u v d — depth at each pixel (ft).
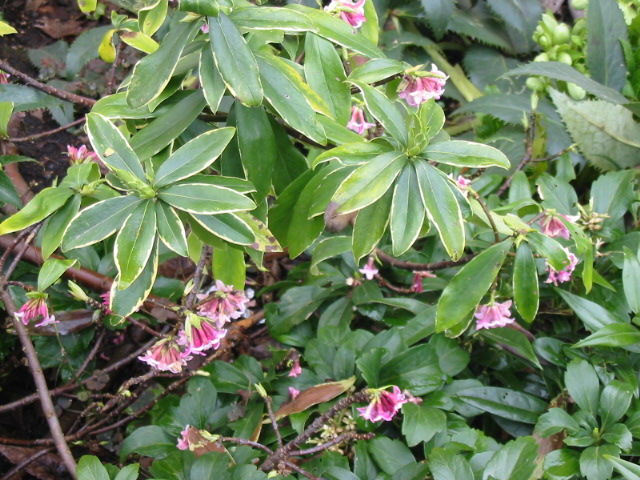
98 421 2.66
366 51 1.97
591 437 2.16
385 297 2.73
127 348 2.86
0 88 2.57
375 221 1.94
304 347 2.65
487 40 3.97
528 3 4.00
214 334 1.91
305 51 1.95
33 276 2.61
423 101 2.04
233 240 1.75
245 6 1.92
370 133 2.43
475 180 2.96
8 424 2.73
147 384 2.72
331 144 2.15
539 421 2.19
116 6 3.70
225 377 2.44
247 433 2.28
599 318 2.35
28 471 2.50
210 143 1.77
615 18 3.59
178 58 1.71
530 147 2.93
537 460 2.19
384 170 1.83
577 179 3.51
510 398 2.38
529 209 2.37
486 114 3.57
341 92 1.97
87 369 2.70
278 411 2.29
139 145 1.84
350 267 2.73
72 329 2.56
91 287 2.56
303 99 1.80
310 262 2.82
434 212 1.82
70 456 2.19
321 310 2.77
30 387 2.83
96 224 1.69
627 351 2.47
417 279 2.59
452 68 3.99
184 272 2.92
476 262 2.10
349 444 2.31
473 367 2.65
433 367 2.33
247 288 3.03
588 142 3.28
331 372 2.43
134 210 1.70
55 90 2.31
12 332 2.46
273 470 2.07
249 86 1.69
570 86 3.55
